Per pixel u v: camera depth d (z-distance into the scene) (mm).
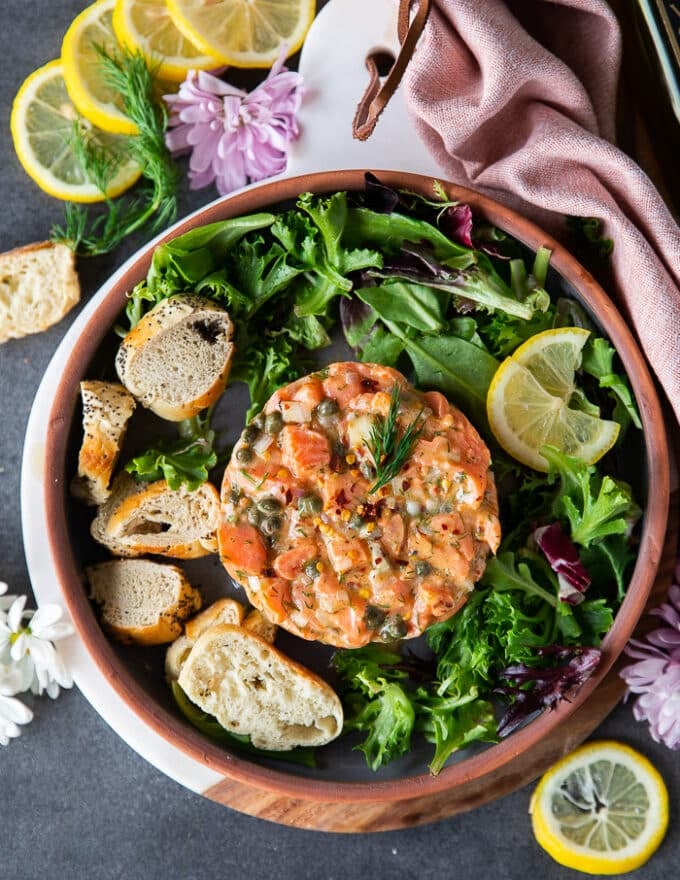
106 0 726
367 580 659
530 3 693
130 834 745
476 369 688
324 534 658
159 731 675
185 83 710
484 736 678
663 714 700
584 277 677
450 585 662
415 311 685
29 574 735
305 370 709
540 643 677
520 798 742
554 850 726
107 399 685
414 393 672
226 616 701
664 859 739
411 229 678
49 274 729
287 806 714
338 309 708
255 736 691
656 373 682
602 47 690
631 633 708
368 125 650
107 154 733
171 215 744
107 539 698
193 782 714
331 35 710
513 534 692
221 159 728
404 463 660
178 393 686
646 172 730
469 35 663
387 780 688
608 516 666
